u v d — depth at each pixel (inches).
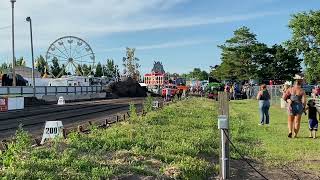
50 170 373.7
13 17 2153.1
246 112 1306.6
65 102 2167.8
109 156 463.8
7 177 339.6
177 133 674.8
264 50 3651.6
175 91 2359.7
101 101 2260.1
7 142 524.7
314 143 657.0
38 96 2327.8
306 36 2571.4
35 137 725.9
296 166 511.8
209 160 517.7
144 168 414.9
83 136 543.8
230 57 3690.9
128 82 3316.9
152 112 1035.3
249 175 464.1
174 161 469.7
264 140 690.2
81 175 364.8
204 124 853.8
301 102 714.8
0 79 2822.3
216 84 2844.5
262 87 909.8
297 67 3688.5
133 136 602.5
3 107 1534.2
